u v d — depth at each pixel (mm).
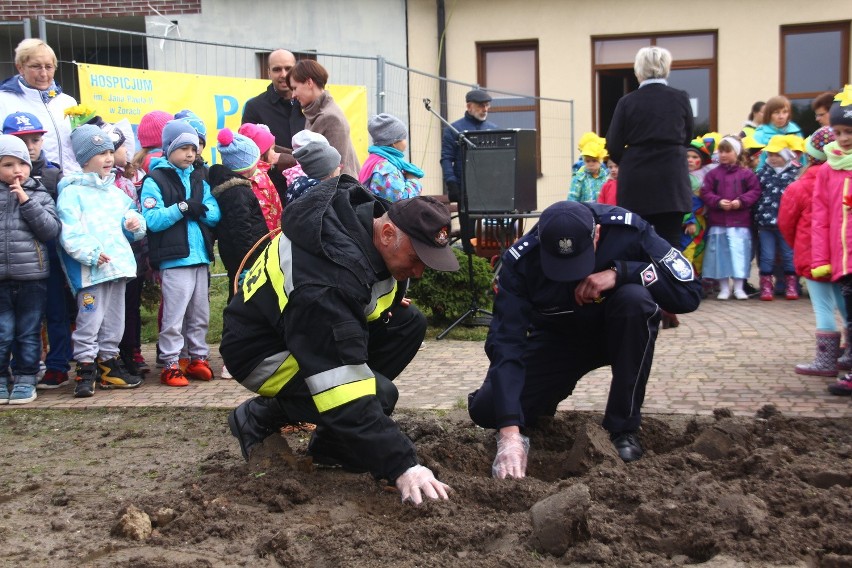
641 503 3662
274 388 4109
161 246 6633
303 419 4129
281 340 4035
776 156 10078
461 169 8555
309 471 4363
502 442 4270
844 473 3828
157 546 3516
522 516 3518
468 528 3445
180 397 6301
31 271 6188
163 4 16406
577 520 3262
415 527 3486
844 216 5852
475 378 6562
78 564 3377
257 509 3844
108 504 4039
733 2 15664
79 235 6297
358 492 4074
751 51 15727
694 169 10484
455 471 4391
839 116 5812
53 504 4105
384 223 3709
